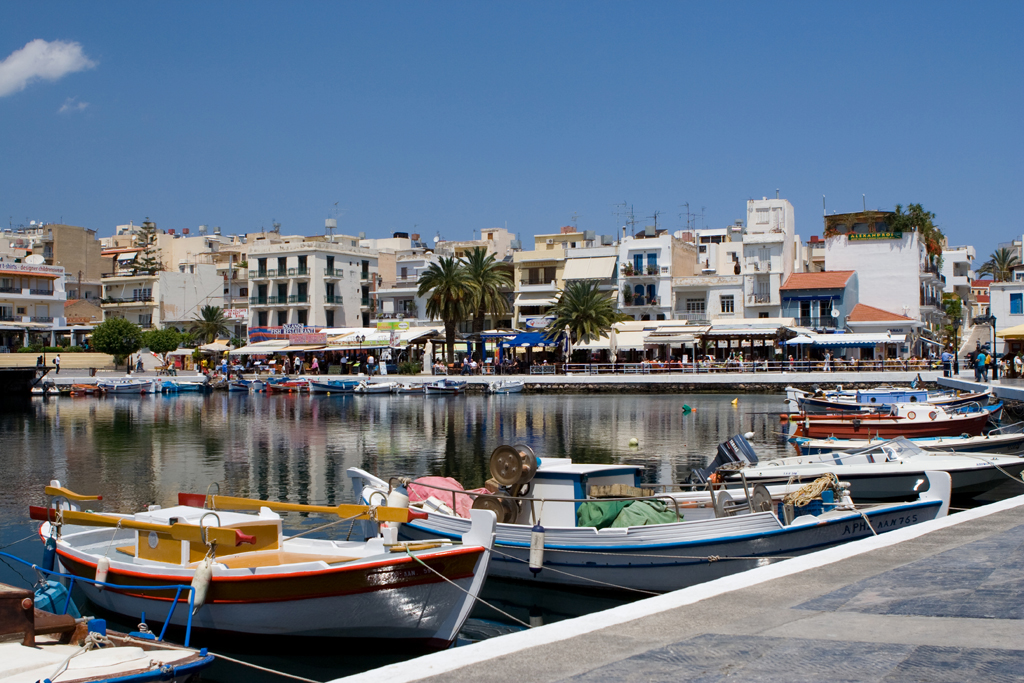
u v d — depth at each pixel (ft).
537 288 298.76
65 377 257.14
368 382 238.07
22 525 63.21
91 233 411.34
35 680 24.56
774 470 62.34
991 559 27.27
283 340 288.71
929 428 89.35
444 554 36.78
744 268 275.39
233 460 100.68
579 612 43.16
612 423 142.20
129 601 39.06
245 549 39.32
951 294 329.72
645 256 287.89
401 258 353.31
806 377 205.67
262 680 34.17
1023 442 79.20
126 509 69.97
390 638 37.14
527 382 232.12
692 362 237.45
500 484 49.24
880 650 17.98
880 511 46.26
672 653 17.95
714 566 43.04
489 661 17.52
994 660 17.20
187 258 412.36
